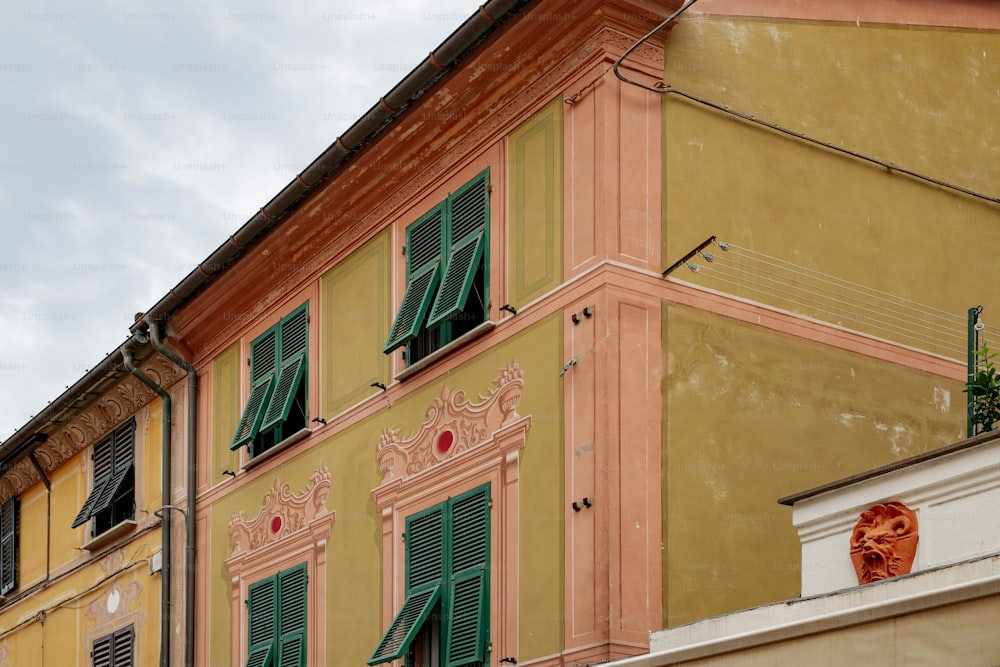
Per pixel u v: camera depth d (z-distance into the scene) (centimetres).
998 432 1258
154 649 2506
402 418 1975
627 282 1691
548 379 1730
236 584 2302
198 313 2472
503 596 1736
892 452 1841
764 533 1712
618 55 1752
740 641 1218
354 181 2105
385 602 1938
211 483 2433
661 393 1684
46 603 2925
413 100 1962
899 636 1111
